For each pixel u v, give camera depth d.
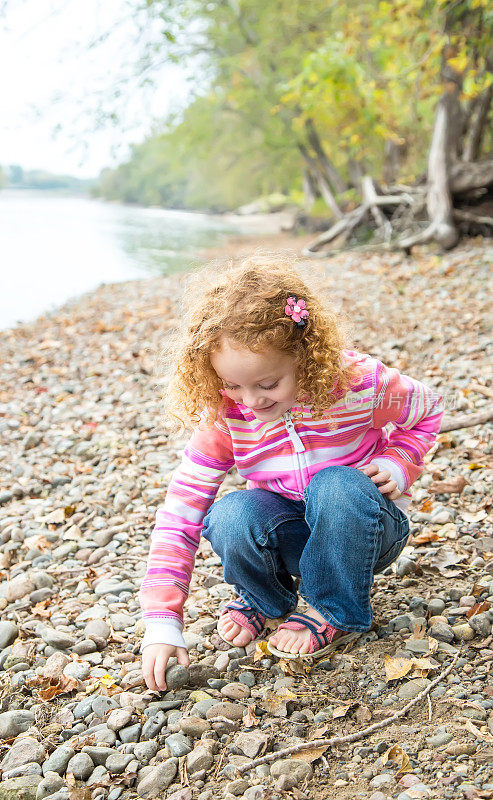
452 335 5.52
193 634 2.28
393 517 2.06
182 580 2.09
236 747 1.79
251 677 2.06
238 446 2.08
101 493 3.43
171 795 1.67
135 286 10.00
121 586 2.62
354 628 2.08
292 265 1.99
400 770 1.66
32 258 14.65
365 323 6.06
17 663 2.21
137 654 2.24
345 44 11.30
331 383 1.92
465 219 10.16
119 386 5.17
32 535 3.08
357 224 12.44
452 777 1.60
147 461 3.78
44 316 8.26
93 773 1.75
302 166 22.86
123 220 31.17
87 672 2.15
